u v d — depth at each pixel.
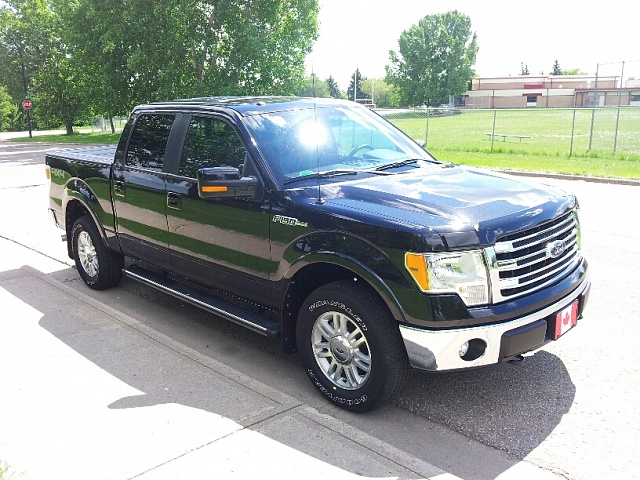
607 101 83.62
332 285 3.80
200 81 32.62
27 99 47.53
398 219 3.53
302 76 34.59
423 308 3.37
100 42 32.22
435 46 94.06
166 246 5.11
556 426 3.64
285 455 3.35
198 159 4.75
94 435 3.59
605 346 4.77
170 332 5.29
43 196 13.30
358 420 3.75
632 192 12.53
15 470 3.24
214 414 3.83
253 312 4.53
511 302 3.52
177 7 30.45
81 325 5.46
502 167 17.23
